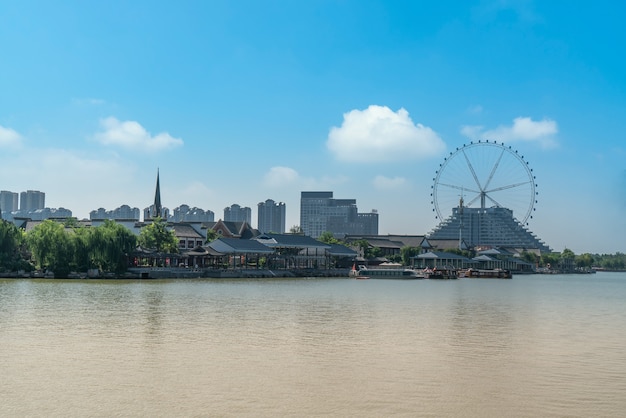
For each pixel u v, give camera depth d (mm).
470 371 39125
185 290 111875
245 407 30469
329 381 35875
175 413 29422
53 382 34875
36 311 69312
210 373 37500
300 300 93938
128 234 147250
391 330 58125
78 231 143000
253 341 49719
